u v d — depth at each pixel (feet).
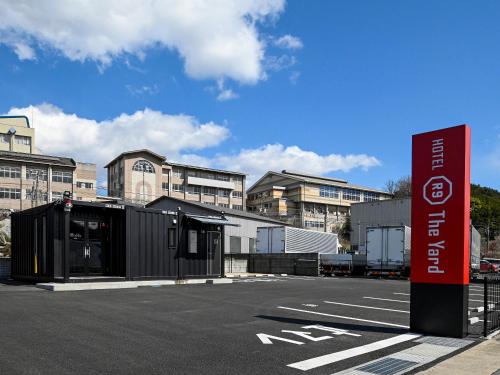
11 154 201.57
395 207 141.49
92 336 23.16
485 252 232.32
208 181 267.39
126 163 238.27
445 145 26.81
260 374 17.69
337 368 19.02
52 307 32.76
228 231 123.75
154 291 47.09
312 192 276.21
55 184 207.31
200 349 21.27
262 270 105.70
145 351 20.47
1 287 47.62
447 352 22.27
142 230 55.72
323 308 37.11
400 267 85.35
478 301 47.11
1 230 97.25
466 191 26.04
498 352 22.43
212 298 41.98
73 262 52.37
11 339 21.91
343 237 247.91
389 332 27.14
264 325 28.17
